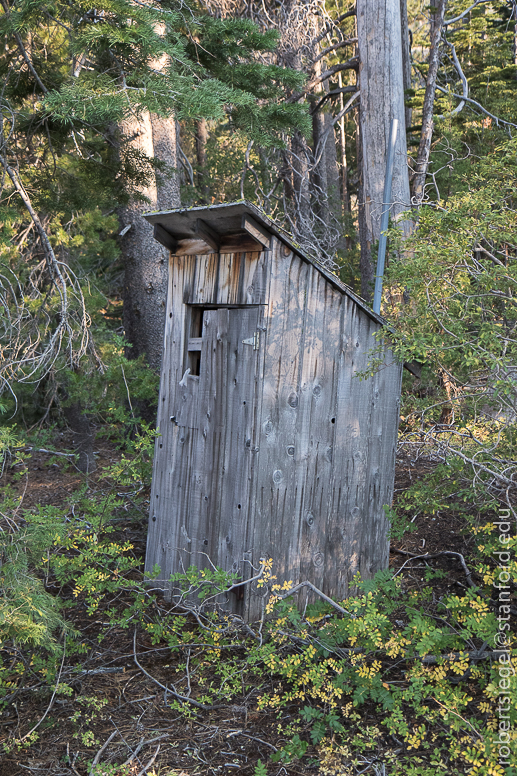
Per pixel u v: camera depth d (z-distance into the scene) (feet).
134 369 21.38
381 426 14.06
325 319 12.74
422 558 15.31
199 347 13.23
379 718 9.50
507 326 11.25
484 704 8.52
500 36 41.98
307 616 11.61
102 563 13.07
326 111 41.55
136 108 13.84
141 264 25.59
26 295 23.52
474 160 31.91
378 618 9.71
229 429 12.38
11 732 9.40
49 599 10.06
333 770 8.29
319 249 29.01
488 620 8.93
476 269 10.77
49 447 26.37
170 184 27.04
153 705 10.03
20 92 18.29
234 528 12.18
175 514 13.58
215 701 10.10
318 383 12.77
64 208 19.79
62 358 20.29
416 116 49.01
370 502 14.02
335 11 39.81
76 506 19.49
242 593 11.92
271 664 9.83
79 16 15.46
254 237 11.53
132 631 12.53
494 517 14.46
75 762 8.73
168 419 13.85
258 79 19.25
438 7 29.58
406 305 12.15
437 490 12.60
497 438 10.21
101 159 19.65
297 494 12.60
